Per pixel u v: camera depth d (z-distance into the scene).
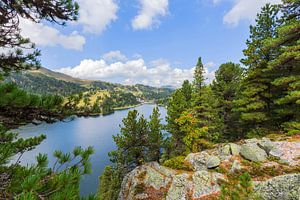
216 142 24.84
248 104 18.23
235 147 13.92
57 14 4.75
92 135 82.06
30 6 4.38
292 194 6.95
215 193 10.40
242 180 5.19
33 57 4.81
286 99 13.57
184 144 21.09
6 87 2.80
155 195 12.38
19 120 3.51
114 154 15.61
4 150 3.16
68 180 2.49
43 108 3.25
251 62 17.61
